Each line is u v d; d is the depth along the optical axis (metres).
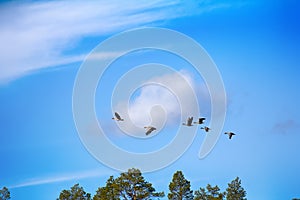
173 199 111.88
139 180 108.38
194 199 116.44
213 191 117.94
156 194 109.75
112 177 110.94
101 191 112.44
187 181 112.69
